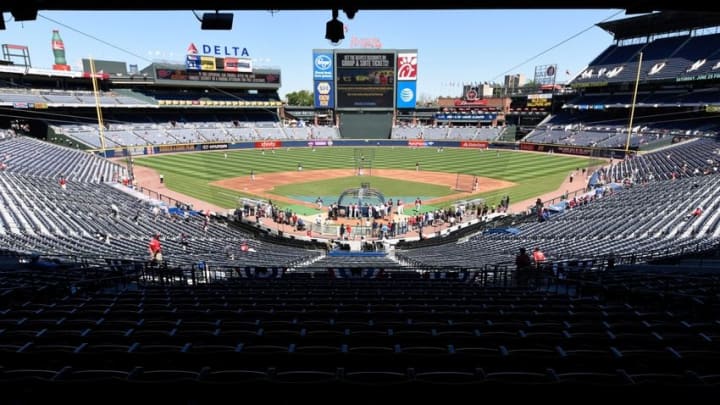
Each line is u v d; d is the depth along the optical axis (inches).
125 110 3031.5
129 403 141.9
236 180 1966.0
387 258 890.1
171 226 1086.4
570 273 501.4
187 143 2851.9
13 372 156.3
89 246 726.5
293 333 230.2
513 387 141.0
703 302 306.5
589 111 3260.3
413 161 2625.5
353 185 1894.7
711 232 828.0
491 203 1592.0
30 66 2573.8
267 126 3597.4
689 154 1996.8
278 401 142.5
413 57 3533.5
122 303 339.3
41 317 282.0
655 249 708.7
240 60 3427.7
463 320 282.5
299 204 1566.2
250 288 432.1
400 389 142.3
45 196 1135.0
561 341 219.8
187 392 142.3
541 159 2657.5
